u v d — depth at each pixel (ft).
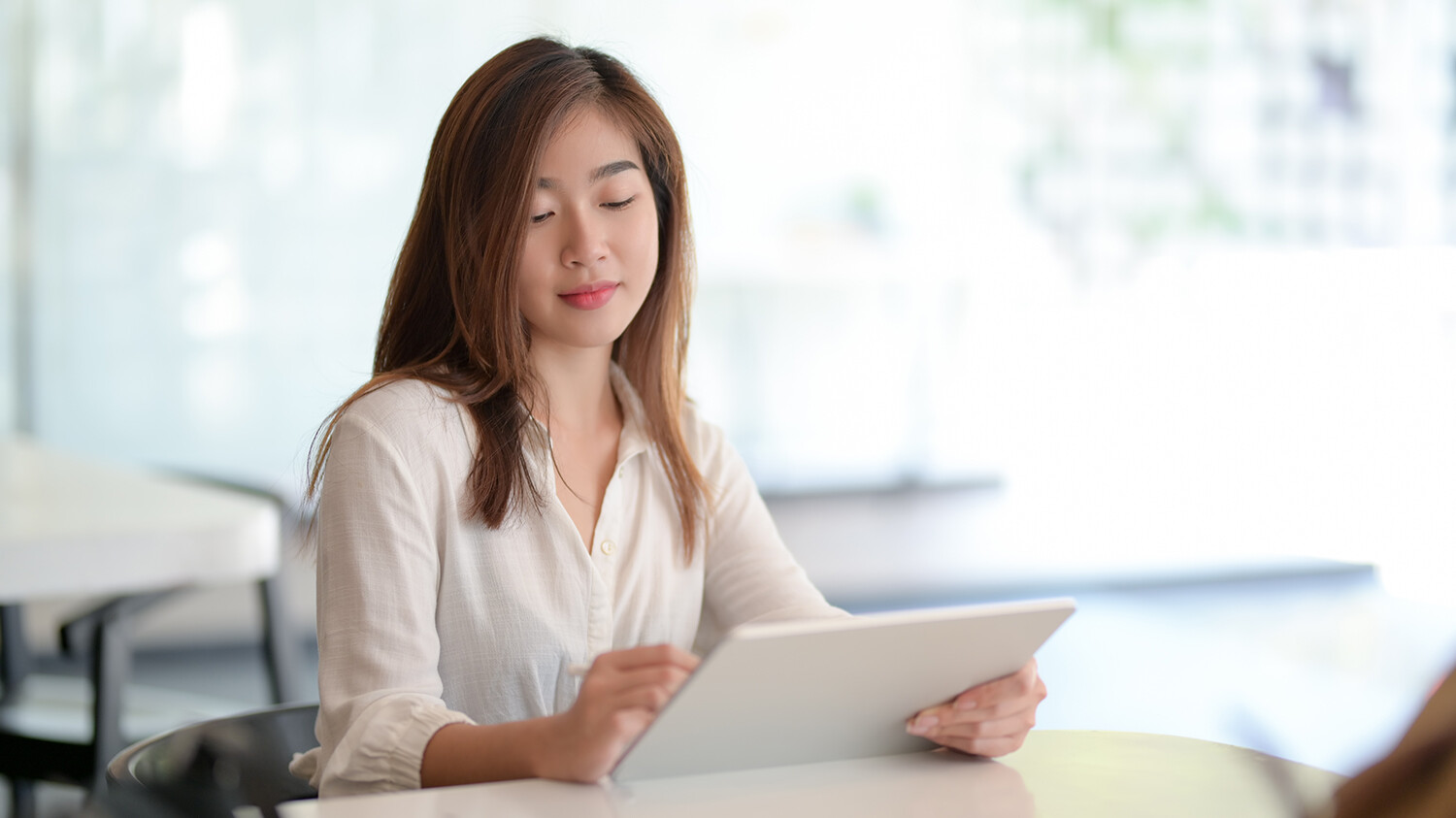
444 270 4.14
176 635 13.91
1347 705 11.31
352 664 3.56
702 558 4.48
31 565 5.50
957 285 17.88
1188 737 3.57
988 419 18.17
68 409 14.47
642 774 3.02
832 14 16.97
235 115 14.64
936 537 17.58
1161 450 18.62
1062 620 3.13
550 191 3.93
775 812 2.84
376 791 3.27
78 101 14.19
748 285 17.10
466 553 3.90
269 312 14.96
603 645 4.08
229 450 14.96
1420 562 16.47
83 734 8.07
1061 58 17.81
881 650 2.89
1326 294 18.16
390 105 15.12
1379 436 17.83
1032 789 3.07
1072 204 18.06
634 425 4.35
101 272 14.43
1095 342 18.44
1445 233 18.31
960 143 17.67
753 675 2.76
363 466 3.73
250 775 3.81
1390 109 18.28
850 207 17.37
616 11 15.94
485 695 3.95
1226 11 18.02
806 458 17.53
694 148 16.60
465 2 15.24
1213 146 18.20
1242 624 14.48
